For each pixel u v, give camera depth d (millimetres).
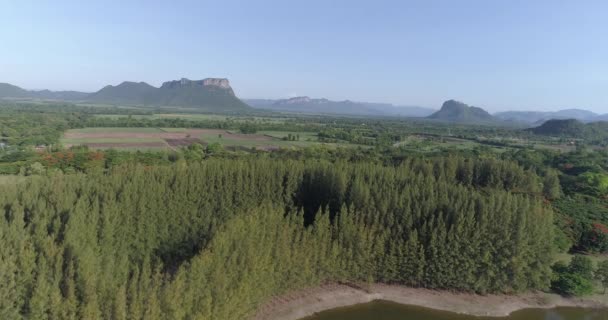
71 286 35312
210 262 41469
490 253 58031
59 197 52656
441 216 58875
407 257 58562
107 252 49344
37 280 36719
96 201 53469
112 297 35031
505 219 58000
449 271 57812
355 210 63375
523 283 58438
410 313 53750
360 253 58219
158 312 34312
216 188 65625
